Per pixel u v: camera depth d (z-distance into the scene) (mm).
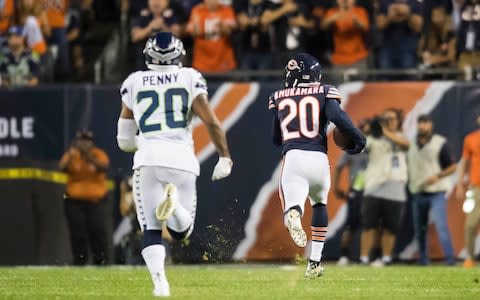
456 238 54000
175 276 40438
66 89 54781
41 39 59562
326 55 58844
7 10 60219
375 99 54625
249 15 58062
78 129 54688
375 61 58594
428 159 53188
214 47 57594
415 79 57594
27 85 55219
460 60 58750
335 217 54000
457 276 40562
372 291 32594
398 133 53625
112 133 54562
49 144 54688
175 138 27844
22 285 35344
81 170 53094
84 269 46969
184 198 28000
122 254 53156
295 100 33812
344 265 52625
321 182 33531
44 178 53406
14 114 54844
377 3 58438
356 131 33281
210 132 28094
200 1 60438
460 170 53125
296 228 32156
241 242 53969
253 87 54656
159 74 28250
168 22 57938
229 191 54406
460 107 54344
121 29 63094
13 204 53281
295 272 43219
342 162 53812
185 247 53156
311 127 33469
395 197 53156
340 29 57969
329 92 33719
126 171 54000
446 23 59375
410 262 53969
